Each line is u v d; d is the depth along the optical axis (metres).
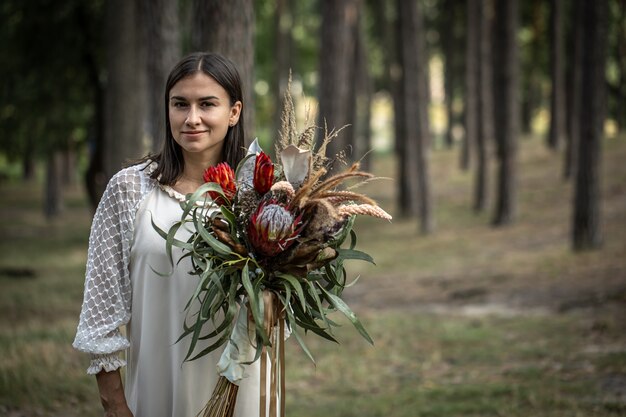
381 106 61.72
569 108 23.11
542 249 14.59
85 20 14.98
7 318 9.33
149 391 2.26
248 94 5.92
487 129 21.28
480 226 18.94
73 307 10.24
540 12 31.64
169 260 2.22
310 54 36.66
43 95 15.45
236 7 5.83
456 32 36.53
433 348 7.76
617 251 12.98
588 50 13.41
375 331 8.62
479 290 11.05
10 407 5.26
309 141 2.23
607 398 5.53
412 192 22.11
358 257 2.24
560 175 23.31
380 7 30.59
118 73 11.23
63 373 6.11
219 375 2.21
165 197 2.27
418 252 16.00
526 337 8.00
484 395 5.89
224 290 2.14
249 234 2.11
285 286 2.11
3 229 22.67
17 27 15.05
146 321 2.24
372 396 6.06
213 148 2.34
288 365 7.16
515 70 18.41
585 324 8.36
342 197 2.15
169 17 9.34
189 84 2.24
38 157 17.05
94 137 16.23
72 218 25.80
